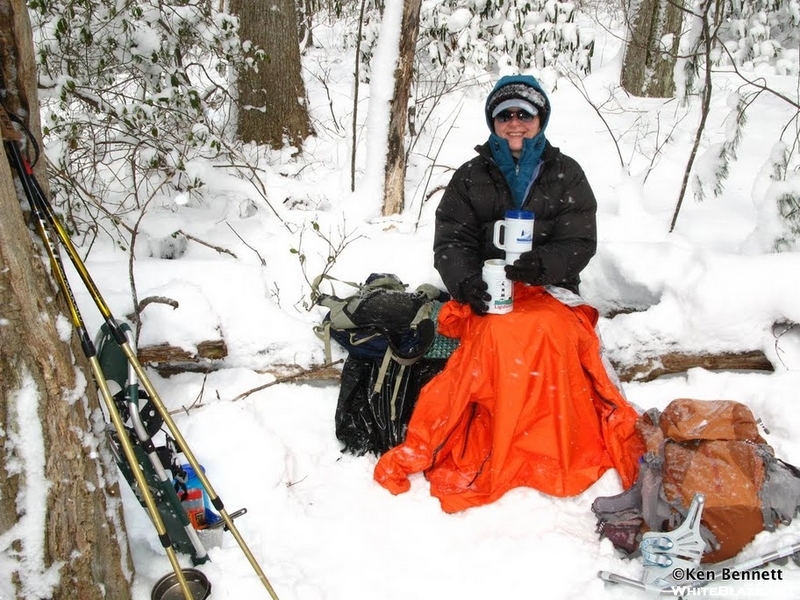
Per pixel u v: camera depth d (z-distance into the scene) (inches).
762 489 90.7
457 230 116.5
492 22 309.3
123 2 156.5
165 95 156.5
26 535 70.1
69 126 153.0
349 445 117.4
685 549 84.8
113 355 86.4
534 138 110.3
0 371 67.1
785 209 137.5
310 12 335.3
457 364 110.8
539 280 105.7
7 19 69.3
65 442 71.8
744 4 305.0
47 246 72.0
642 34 273.6
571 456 105.0
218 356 122.5
